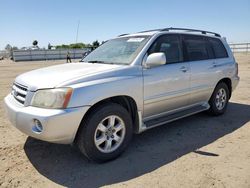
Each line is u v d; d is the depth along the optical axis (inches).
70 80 135.0
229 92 247.6
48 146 170.1
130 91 153.7
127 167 142.6
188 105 201.9
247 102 293.3
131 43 181.3
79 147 142.6
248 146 168.2
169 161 148.6
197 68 200.4
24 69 925.2
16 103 145.7
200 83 204.8
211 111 231.5
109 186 124.3
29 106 135.7
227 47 245.4
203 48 216.5
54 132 128.3
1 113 250.4
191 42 205.2
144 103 163.6
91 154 141.9
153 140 181.5
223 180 127.0
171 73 178.2
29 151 162.9
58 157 154.8
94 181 129.0
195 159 150.4
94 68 154.1
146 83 162.4
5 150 164.2
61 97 129.3
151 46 172.4
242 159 149.3
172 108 187.5
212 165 142.4
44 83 135.9
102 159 146.0
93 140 140.6
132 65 159.5
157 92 170.1
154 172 136.4
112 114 146.8
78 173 136.6
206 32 229.1
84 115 136.9
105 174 135.3
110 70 149.6
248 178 128.6
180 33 198.5
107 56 183.5
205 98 217.5
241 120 224.7
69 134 133.0
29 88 137.9
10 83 486.0
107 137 147.7
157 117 179.0
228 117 233.9
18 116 136.0
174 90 182.1
